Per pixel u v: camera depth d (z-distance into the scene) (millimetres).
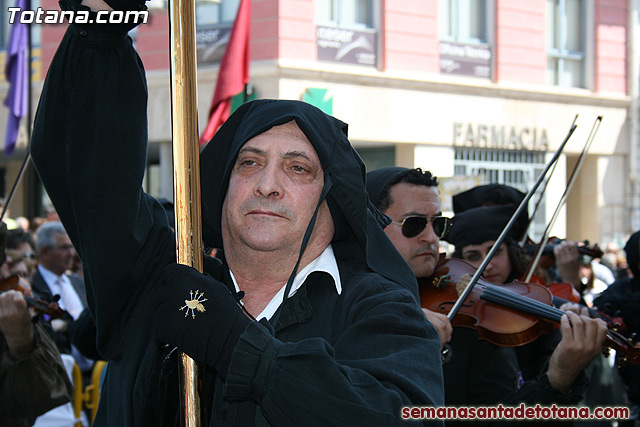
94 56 1692
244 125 1734
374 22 12375
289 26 11312
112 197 1716
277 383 1387
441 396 1485
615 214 15203
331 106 11695
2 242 3336
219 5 11641
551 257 4266
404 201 2836
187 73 1596
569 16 14875
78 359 4699
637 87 15391
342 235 1760
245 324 1443
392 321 1533
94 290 1808
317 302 1667
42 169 1795
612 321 3100
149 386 1707
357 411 1364
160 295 1489
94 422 1928
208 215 1809
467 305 2969
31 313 3500
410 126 12570
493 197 3715
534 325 2887
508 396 2646
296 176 1664
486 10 13695
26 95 7859
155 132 11734
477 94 13367
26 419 3129
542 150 14195
